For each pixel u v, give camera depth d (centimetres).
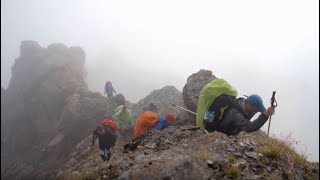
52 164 3919
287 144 662
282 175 569
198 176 560
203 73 1777
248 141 671
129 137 2095
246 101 686
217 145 652
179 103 2369
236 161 596
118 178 589
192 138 715
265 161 600
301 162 616
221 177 556
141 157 667
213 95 688
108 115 3312
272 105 648
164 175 570
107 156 1338
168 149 691
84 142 2625
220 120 682
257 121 651
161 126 1067
